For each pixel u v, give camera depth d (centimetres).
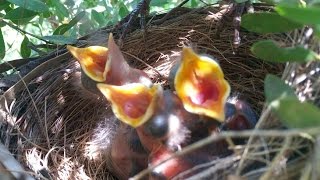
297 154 9
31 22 20
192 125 12
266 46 10
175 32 17
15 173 12
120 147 14
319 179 8
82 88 15
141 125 12
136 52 17
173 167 11
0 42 17
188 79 11
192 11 17
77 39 17
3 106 15
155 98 11
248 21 11
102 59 14
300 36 12
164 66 17
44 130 15
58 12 20
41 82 16
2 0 18
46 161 14
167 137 12
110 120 16
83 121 17
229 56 16
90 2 22
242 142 12
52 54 17
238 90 16
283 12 8
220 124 12
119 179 15
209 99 11
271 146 10
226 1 17
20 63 17
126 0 21
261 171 9
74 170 15
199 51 17
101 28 17
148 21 17
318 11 7
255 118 13
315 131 7
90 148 16
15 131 14
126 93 12
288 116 8
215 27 17
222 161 10
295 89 11
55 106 16
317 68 11
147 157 13
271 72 16
